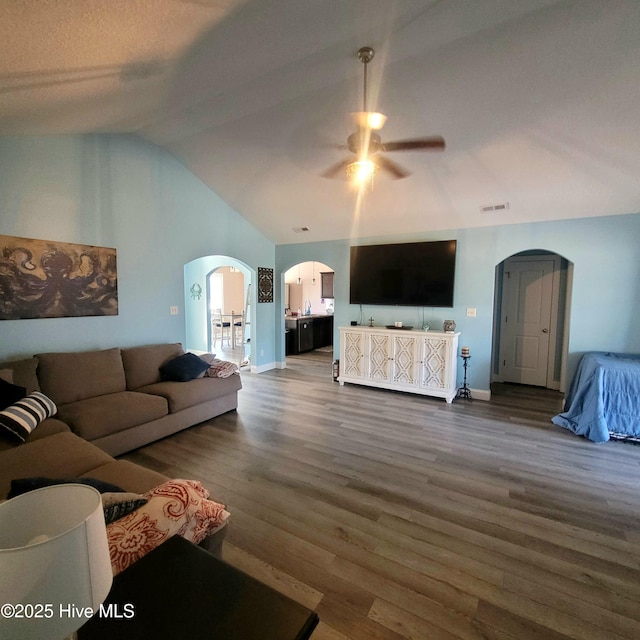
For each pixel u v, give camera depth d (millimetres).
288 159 3938
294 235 5930
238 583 975
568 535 2125
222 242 5234
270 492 2543
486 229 4609
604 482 2713
